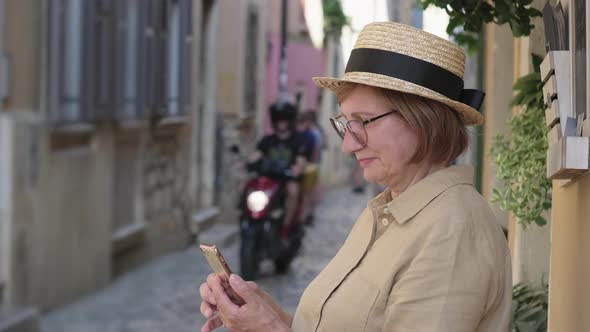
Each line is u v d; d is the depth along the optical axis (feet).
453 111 8.11
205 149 51.98
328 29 93.97
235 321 8.29
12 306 27.96
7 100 28.37
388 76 8.00
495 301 7.81
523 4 11.57
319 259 43.19
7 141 28.30
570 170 8.48
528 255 13.99
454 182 8.04
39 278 30.17
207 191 52.03
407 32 8.04
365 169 8.30
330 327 8.25
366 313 8.04
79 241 33.19
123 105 36.99
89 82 33.45
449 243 7.72
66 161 32.07
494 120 18.95
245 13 57.98
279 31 75.97
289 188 36.14
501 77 18.83
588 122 8.24
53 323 29.35
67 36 32.01
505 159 12.18
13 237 28.40
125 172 39.04
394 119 8.09
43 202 30.45
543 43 12.84
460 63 8.18
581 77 8.55
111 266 36.86
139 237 39.81
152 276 38.14
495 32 18.83
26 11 29.37
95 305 32.27
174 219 45.32
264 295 9.51
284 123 35.81
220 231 50.06
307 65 86.22
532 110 12.34
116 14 35.99
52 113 30.89
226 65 55.88
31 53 29.66
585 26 8.25
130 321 29.99
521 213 11.87
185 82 45.68
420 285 7.68
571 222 9.50
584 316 8.59
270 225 35.01
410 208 8.02
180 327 29.43
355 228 8.63
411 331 7.65
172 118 44.01
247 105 59.67
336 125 8.45
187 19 45.75
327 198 80.12
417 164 8.16
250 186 35.17
